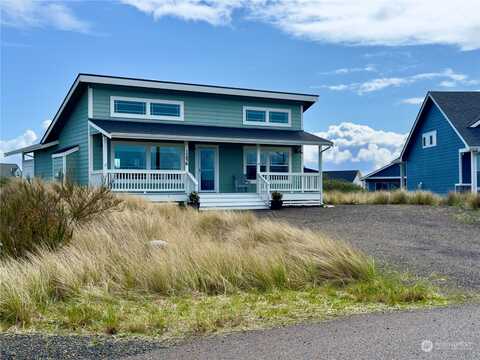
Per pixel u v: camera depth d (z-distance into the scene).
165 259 7.20
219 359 4.21
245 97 23.95
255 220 12.88
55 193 11.48
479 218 14.98
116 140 21.00
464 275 7.74
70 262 6.97
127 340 4.82
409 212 17.12
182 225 11.65
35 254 7.85
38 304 5.89
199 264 7.15
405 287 6.87
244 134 22.16
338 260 7.50
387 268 8.22
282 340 4.70
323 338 4.71
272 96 24.17
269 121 24.50
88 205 10.95
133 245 8.34
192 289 6.74
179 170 21.58
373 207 19.75
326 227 13.68
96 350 4.54
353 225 14.05
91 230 9.42
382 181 49.59
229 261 7.30
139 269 6.98
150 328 5.20
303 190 22.38
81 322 5.33
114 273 6.95
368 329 4.98
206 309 5.91
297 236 9.53
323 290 6.88
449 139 28.41
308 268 7.39
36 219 8.52
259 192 21.72
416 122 31.36
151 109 22.02
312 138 23.16
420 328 4.95
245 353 4.36
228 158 23.41
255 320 5.49
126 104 21.56
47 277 6.39
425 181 30.94
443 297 6.46
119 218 11.03
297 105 25.23
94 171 20.16
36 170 27.22
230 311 5.81
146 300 6.34
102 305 5.99
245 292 6.82
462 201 19.75
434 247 10.34
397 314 5.60
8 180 18.89
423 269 8.18
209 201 20.56
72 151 21.64
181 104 22.59
